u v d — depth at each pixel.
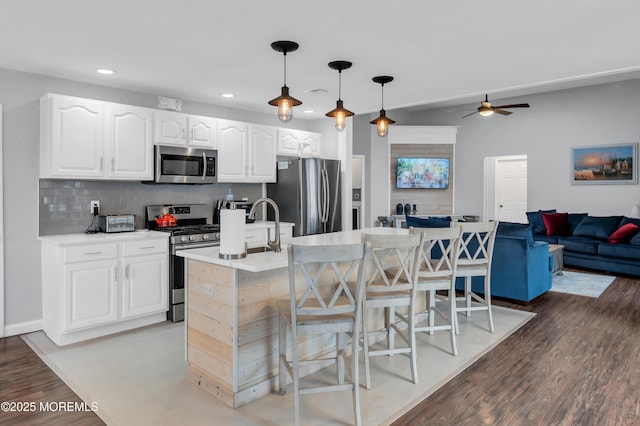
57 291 3.46
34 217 3.78
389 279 3.14
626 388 2.64
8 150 3.63
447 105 9.14
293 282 2.18
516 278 4.57
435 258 5.02
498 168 8.78
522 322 3.98
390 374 2.85
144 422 2.27
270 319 2.63
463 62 3.48
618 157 7.27
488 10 2.50
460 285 5.00
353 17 2.59
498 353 3.22
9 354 3.25
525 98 8.26
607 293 5.11
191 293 2.76
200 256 2.62
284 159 5.73
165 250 4.02
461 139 9.14
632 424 2.23
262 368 2.58
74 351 3.31
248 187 5.55
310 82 4.11
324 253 2.16
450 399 2.51
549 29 2.80
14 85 3.66
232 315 2.43
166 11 2.49
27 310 3.77
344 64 3.48
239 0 2.35
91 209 4.12
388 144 9.02
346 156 5.95
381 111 4.27
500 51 3.22
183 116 4.45
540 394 2.56
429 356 3.16
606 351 3.26
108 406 2.45
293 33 2.84
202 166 4.60
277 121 5.88
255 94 4.61
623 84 7.19
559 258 6.10
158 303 3.97
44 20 2.61
